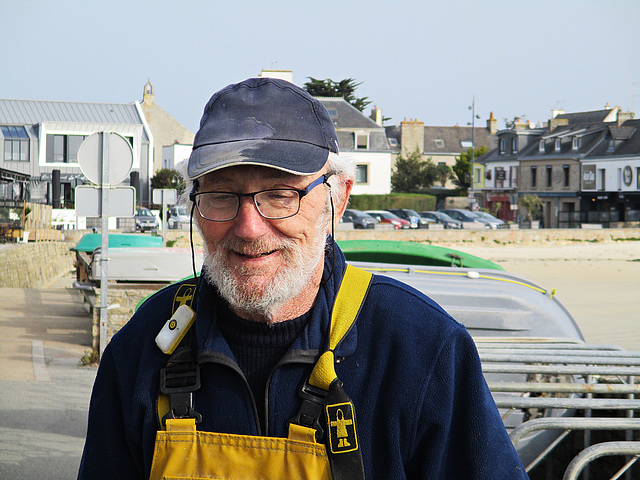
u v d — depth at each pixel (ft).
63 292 52.60
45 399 22.29
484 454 5.38
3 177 98.84
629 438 10.06
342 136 212.84
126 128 196.03
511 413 12.35
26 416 20.43
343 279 5.75
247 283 5.33
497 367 9.40
